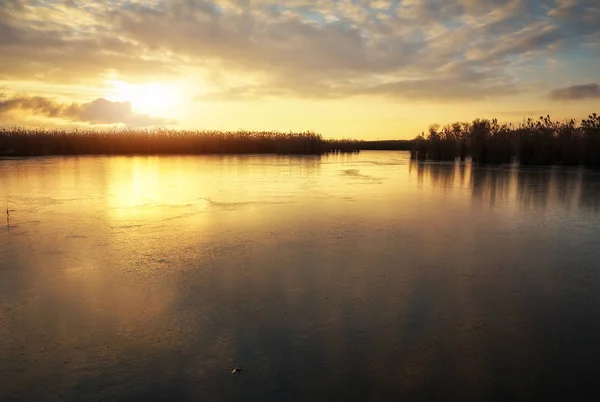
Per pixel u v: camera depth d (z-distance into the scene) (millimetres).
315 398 4336
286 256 8977
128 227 11484
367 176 25297
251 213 13477
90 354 5172
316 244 9906
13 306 6508
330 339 5516
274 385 4547
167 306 6508
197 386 4539
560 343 5453
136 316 6176
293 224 11953
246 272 7988
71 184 20094
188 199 16062
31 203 15102
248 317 6133
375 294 6980
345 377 4691
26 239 10234
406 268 8273
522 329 5828
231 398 4340
